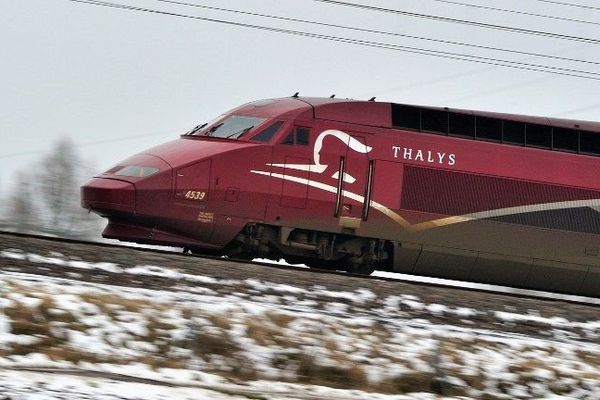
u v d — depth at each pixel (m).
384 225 78.25
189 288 57.34
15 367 41.00
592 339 63.91
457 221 80.06
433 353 50.31
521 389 50.84
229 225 74.81
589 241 83.62
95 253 61.78
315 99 79.81
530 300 70.62
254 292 59.06
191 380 43.41
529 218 82.12
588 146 85.12
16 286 49.28
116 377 41.69
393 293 64.88
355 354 50.31
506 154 82.06
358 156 77.69
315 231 77.25
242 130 76.81
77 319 46.72
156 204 73.06
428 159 79.50
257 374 46.66
